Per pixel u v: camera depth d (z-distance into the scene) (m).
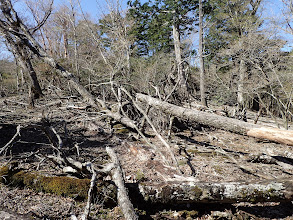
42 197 2.78
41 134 5.63
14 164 3.19
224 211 2.85
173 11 18.62
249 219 2.77
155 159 4.42
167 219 2.68
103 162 4.21
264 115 15.34
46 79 12.98
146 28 22.09
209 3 19.38
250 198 2.71
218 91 15.63
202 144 6.13
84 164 2.94
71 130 6.14
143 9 19.88
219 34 19.58
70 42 18.92
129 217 2.39
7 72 18.05
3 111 8.29
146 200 2.79
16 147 4.63
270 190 2.69
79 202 2.79
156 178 3.60
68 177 3.01
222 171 4.14
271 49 10.45
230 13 18.16
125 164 4.22
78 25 16.66
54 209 2.55
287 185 2.69
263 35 11.28
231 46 14.52
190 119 4.63
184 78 9.75
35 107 8.82
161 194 2.77
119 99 6.54
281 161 4.57
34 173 3.16
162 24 20.80
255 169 4.27
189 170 4.05
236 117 10.10
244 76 13.20
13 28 8.12
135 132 6.44
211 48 20.33
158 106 5.22
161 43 22.02
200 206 2.94
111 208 2.79
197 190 2.74
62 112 7.95
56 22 18.33
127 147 5.10
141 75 11.15
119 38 13.90
